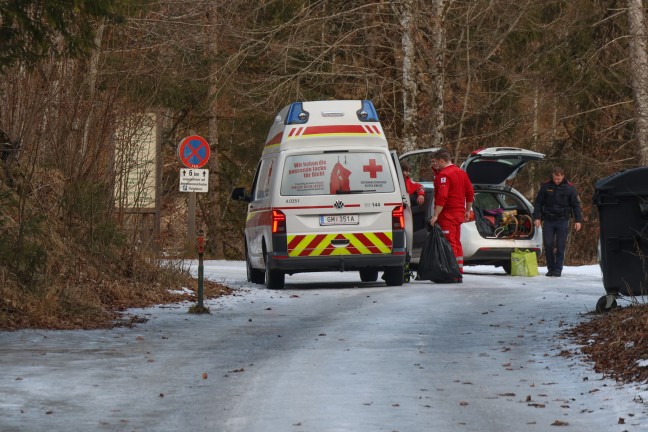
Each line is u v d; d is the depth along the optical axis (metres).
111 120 32.81
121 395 16.75
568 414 15.41
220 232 77.50
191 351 21.39
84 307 26.47
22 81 30.33
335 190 36.38
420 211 44.06
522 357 20.45
